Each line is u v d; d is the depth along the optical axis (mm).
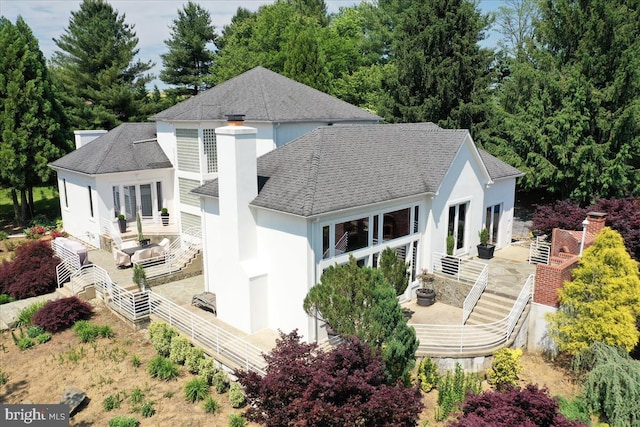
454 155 22000
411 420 12133
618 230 23656
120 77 56750
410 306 21094
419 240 21891
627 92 33188
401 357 13820
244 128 17828
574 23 35719
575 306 17297
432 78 42594
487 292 20797
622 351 16531
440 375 16312
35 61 37281
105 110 53094
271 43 62156
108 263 26703
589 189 35250
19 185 35969
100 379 16250
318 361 12414
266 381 11977
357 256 18891
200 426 13758
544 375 17578
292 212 16641
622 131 33500
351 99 59031
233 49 62688
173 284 24500
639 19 34500
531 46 38438
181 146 28797
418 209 21453
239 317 18922
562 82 35375
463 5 42750
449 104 43344
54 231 35188
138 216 27844
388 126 24609
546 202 42469
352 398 11641
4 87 35250
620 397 14711
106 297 22438
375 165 20719
